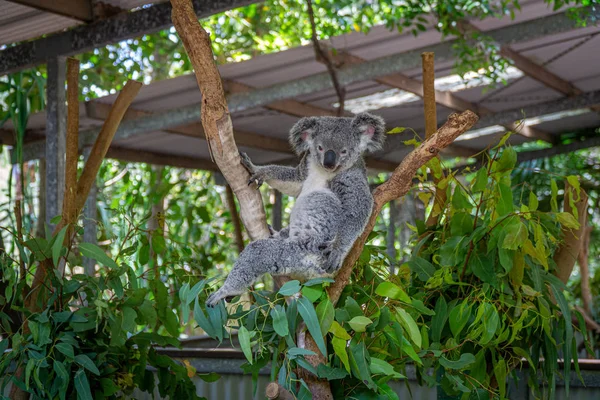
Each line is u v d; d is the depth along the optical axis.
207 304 2.78
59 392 3.23
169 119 6.49
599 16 5.45
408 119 8.37
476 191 3.30
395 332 2.88
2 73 5.66
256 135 8.02
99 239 7.66
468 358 3.03
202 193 7.93
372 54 6.46
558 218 3.13
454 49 5.98
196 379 4.57
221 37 11.69
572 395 3.94
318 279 2.72
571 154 10.55
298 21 11.33
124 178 7.83
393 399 2.90
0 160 11.79
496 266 3.35
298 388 2.95
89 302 3.46
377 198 3.03
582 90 7.69
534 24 5.79
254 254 2.83
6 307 4.05
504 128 8.77
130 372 3.69
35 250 3.36
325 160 3.03
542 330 3.43
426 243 3.73
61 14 5.07
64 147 5.41
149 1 5.23
